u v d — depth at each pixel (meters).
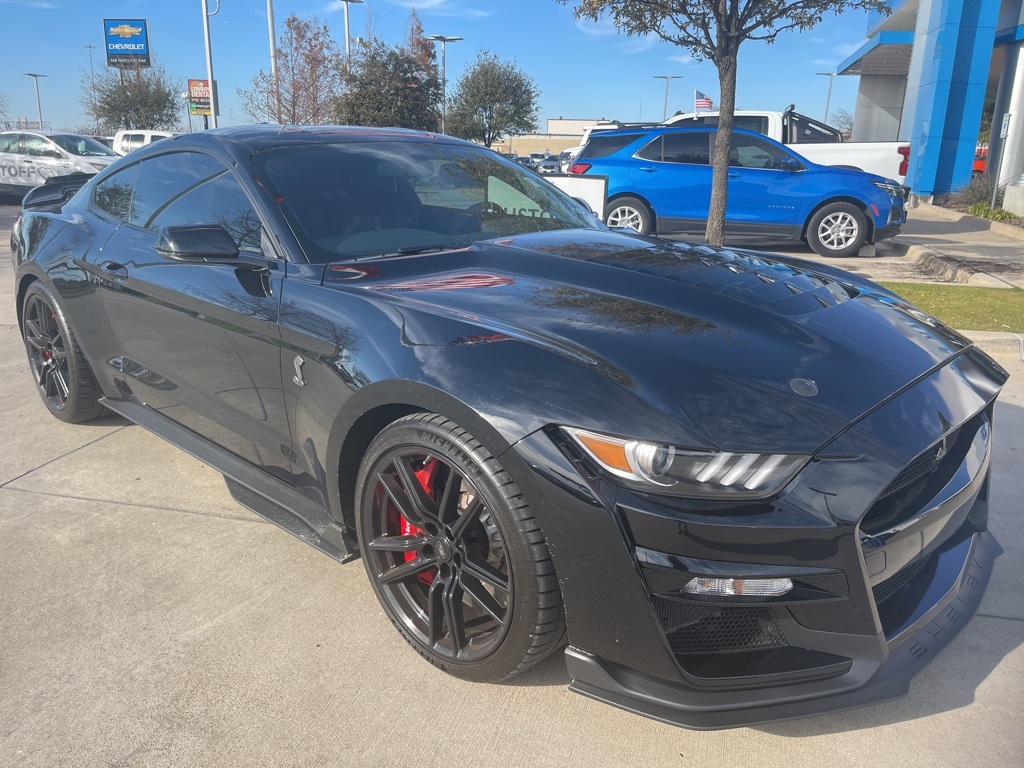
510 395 1.79
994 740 1.86
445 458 1.90
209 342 2.72
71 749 1.87
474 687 2.07
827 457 1.65
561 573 1.74
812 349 1.97
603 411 1.70
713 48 7.75
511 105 32.84
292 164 2.83
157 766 1.82
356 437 2.21
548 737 1.90
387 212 2.79
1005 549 2.68
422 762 1.83
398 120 23.70
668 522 1.61
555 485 1.70
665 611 1.67
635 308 2.11
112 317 3.30
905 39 22.55
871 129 29.58
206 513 3.07
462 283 2.31
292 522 2.50
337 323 2.21
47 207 4.14
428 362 1.94
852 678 1.72
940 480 1.93
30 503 3.15
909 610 1.89
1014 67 16.59
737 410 1.69
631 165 10.15
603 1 7.71
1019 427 3.71
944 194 18.05
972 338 4.97
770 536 1.59
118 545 2.82
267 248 2.59
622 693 1.74
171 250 2.38
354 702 2.02
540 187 3.45
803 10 7.45
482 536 1.99
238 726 1.94
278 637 2.29
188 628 2.33
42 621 2.37
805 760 1.82
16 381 4.76
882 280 7.73
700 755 1.84
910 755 1.82
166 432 3.20
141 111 36.81
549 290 2.25
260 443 2.68
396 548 2.14
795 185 9.65
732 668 1.71
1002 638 2.23
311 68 23.16
